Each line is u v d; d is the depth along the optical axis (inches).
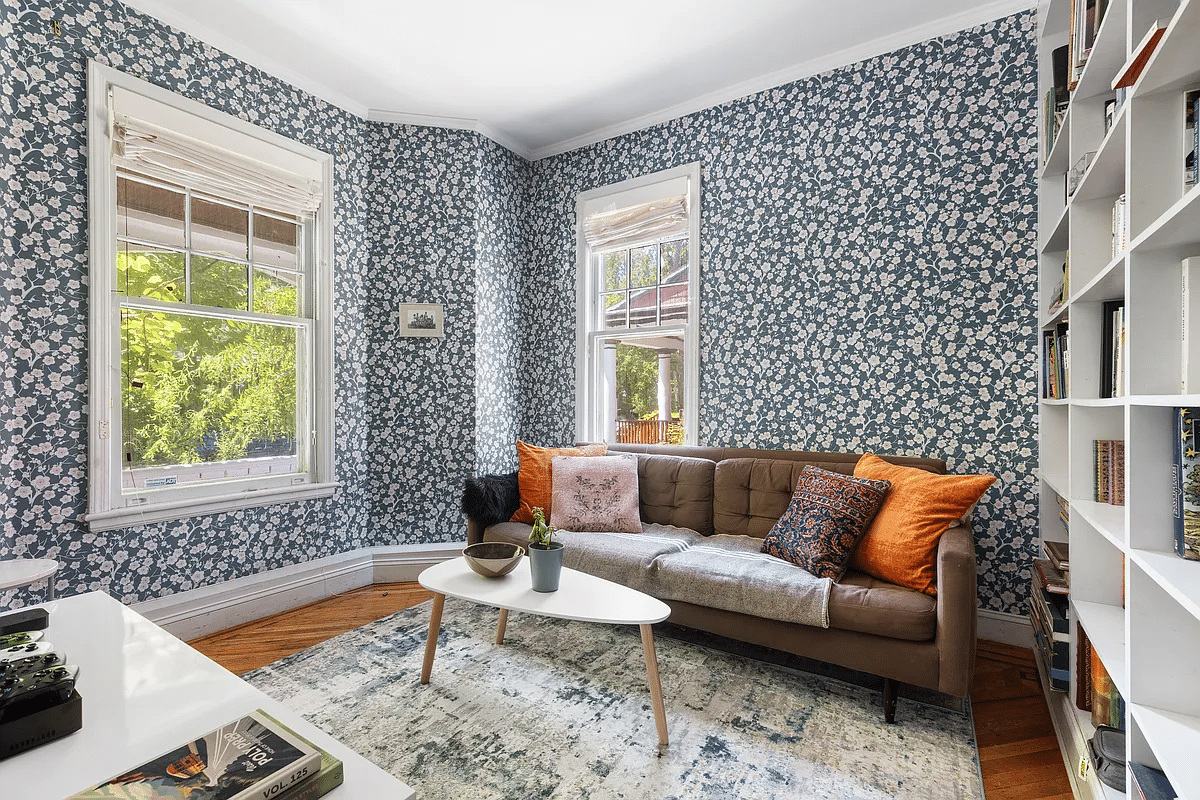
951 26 108.9
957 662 72.4
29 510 89.7
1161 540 45.9
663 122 145.3
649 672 71.2
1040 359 99.4
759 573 88.4
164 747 36.5
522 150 165.6
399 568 140.7
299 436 130.9
